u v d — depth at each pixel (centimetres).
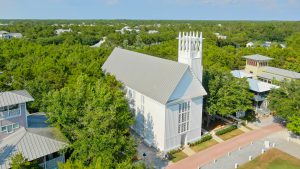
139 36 19300
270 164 4919
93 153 3556
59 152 4006
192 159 5091
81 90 4206
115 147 3609
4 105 4009
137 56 6750
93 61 7494
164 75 5484
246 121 6706
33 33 19575
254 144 5681
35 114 5194
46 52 10144
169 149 5381
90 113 3731
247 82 6825
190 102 5512
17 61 8388
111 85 5666
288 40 18712
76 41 17088
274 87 6919
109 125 3781
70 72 6159
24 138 3934
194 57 5709
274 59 11456
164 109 5097
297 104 5841
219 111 6200
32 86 5653
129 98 6175
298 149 5472
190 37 5566
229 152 5328
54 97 4153
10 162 3531
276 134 6150
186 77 5312
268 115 7256
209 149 5481
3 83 6097
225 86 6209
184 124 5547
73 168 2984
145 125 5716
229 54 11988
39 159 3903
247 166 4853
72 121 3991
